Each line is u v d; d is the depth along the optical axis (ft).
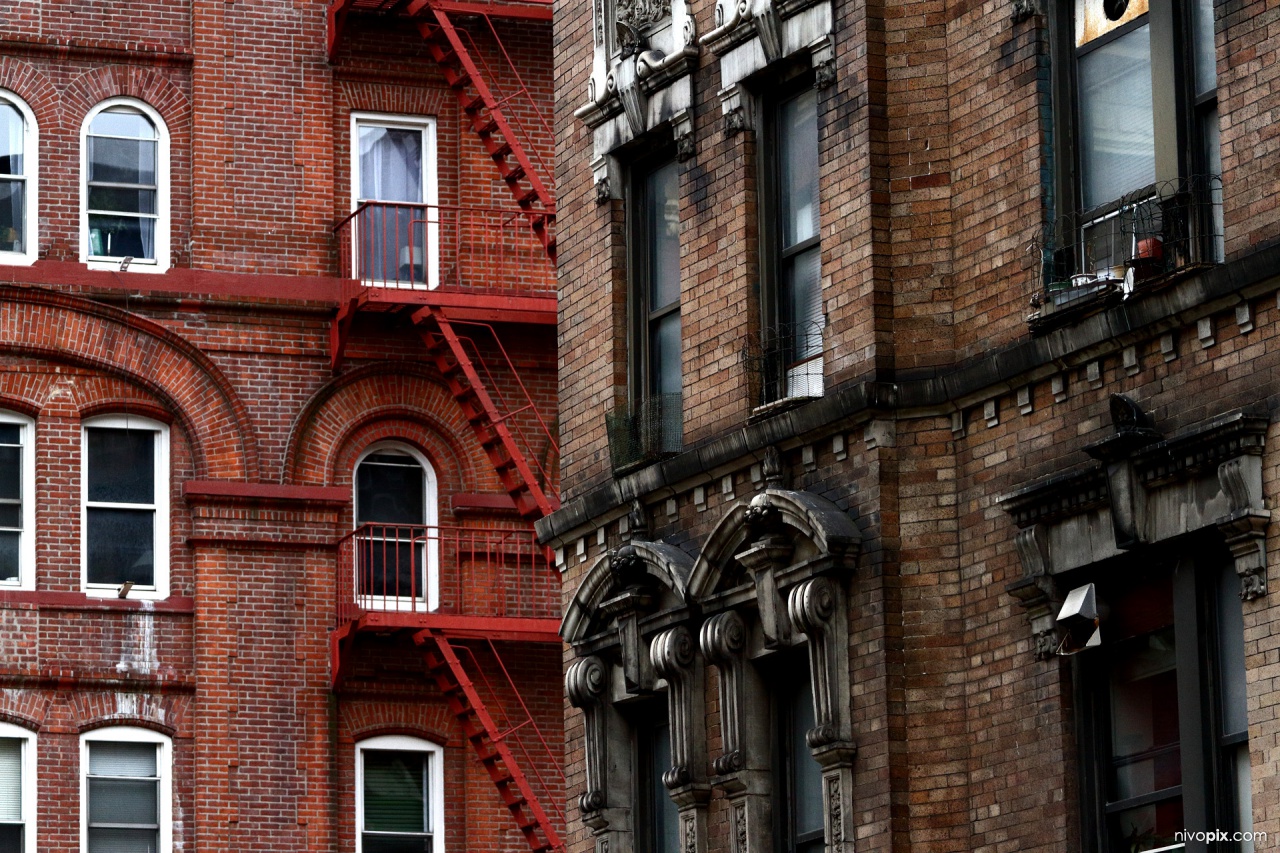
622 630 138.21
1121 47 117.70
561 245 148.66
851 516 124.88
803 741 129.80
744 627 130.82
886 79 126.21
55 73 198.39
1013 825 117.80
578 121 147.43
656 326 142.92
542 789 198.59
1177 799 112.37
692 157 137.90
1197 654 110.32
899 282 124.67
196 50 200.85
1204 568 110.83
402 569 200.54
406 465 202.08
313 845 194.49
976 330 122.31
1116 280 113.60
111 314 196.03
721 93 135.33
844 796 123.13
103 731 192.95
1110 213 117.39
